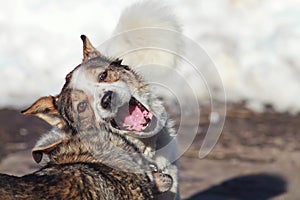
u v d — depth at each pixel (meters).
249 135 21.20
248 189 17.97
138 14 14.73
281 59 23.97
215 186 18.12
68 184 11.45
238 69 24.00
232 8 24.97
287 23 24.64
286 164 19.39
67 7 25.05
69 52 24.62
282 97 23.42
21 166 19.17
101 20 24.78
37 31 24.98
